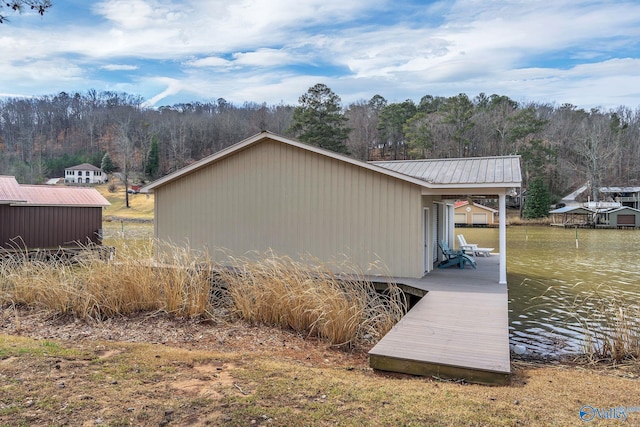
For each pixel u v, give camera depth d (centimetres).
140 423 287
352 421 296
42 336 537
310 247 1016
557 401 347
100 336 542
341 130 4356
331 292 603
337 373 420
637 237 2969
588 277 1287
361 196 970
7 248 1445
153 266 695
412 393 353
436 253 1215
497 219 4809
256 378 380
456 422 297
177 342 535
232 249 1095
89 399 322
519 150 5078
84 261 766
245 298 656
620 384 417
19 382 350
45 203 1521
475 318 589
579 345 648
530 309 886
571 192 5809
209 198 1120
